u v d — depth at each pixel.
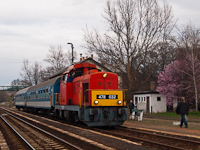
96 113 12.59
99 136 10.67
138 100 33.16
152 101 30.03
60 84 18.08
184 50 29.92
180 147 8.10
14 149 8.76
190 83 27.88
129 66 26.83
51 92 20.52
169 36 29.02
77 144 9.19
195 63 27.73
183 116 13.77
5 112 35.69
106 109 13.02
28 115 27.16
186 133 11.46
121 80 31.52
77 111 14.34
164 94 30.64
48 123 17.12
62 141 9.39
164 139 9.88
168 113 27.58
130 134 11.52
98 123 12.98
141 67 41.84
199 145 8.48
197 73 27.75
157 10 26.45
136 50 26.47
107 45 26.67
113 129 13.47
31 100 30.33
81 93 14.09
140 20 26.39
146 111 30.75
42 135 11.73
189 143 8.84
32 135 11.86
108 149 7.93
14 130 13.23
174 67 29.19
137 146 8.55
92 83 13.41
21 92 39.06
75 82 15.72
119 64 27.58
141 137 10.65
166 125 15.12
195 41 27.98
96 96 12.90
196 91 25.84
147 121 18.06
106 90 13.15
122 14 26.17
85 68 15.61
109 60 26.88
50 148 8.60
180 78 29.41
